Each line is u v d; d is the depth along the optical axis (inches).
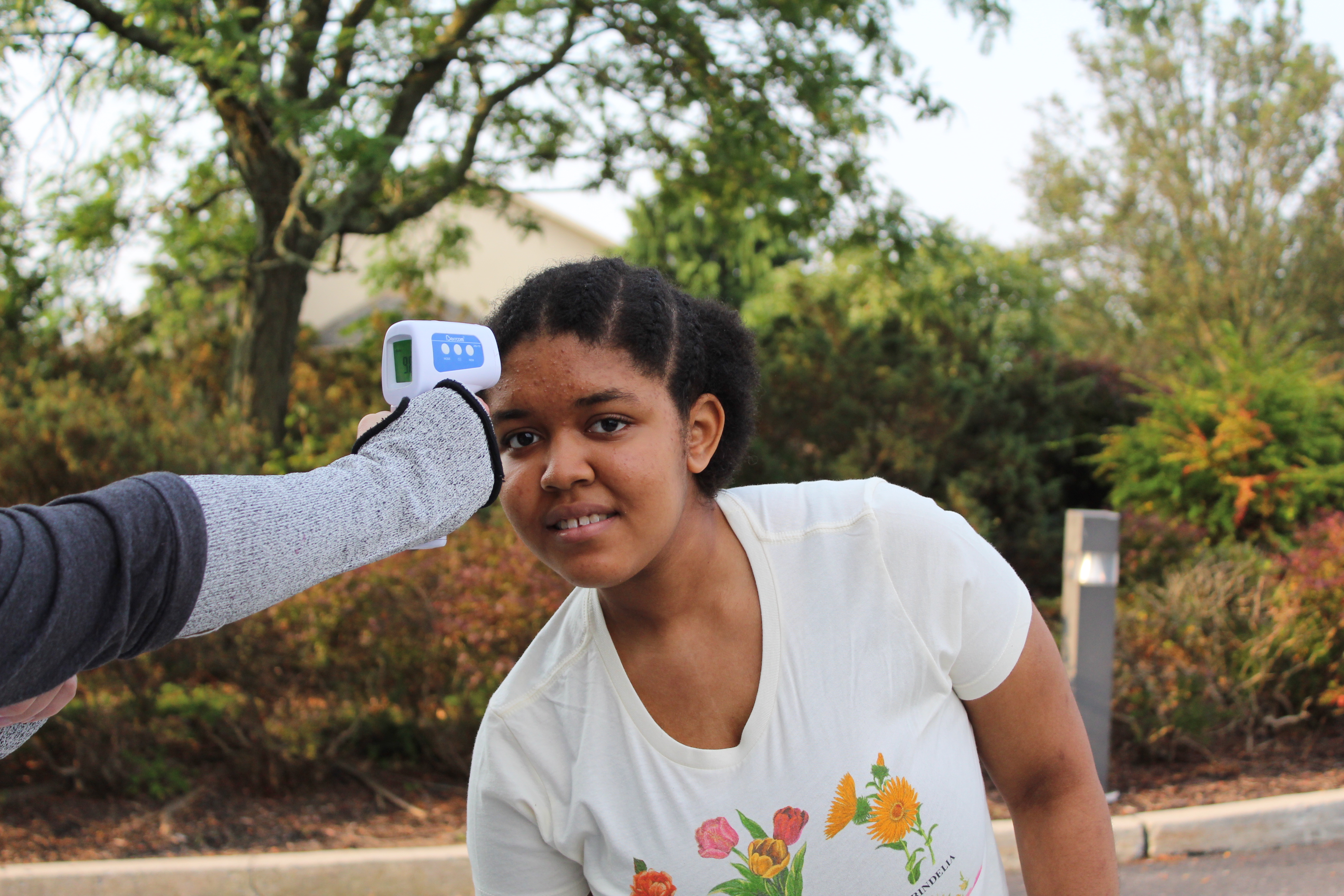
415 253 383.2
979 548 46.7
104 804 157.6
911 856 43.8
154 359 358.9
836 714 43.6
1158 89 722.2
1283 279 714.8
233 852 143.6
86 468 189.8
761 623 44.4
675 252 717.3
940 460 296.5
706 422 43.4
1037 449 304.5
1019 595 46.8
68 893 133.8
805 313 320.2
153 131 265.0
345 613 163.5
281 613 160.1
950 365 316.5
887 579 45.1
